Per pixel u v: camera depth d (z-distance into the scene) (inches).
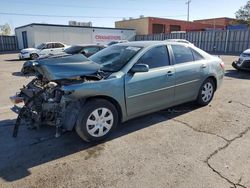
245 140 145.9
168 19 1722.4
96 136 142.7
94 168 118.1
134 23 1705.2
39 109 140.9
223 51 1069.1
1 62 675.4
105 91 139.2
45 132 159.3
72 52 442.6
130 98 151.7
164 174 112.6
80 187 104.1
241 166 118.2
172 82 173.5
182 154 130.2
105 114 144.4
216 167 117.6
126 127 166.1
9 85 323.0
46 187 104.3
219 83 219.0
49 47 759.1
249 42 978.1
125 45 179.6
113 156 129.2
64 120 135.6
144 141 145.8
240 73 400.5
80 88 130.4
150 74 159.5
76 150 136.0
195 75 191.0
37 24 1101.7
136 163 122.1
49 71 129.0
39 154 132.0
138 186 104.4
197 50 202.1
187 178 109.3
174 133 156.5
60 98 134.5
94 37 1310.3
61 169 117.6
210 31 1115.9
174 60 178.2
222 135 153.1
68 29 1201.4
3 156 130.1
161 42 176.6
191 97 195.5
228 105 214.7
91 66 141.4
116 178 110.1
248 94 254.7
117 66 155.2
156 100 167.0
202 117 185.0
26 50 746.8
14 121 180.2
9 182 107.8
